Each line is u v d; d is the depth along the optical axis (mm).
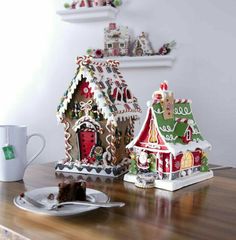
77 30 1503
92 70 803
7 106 1765
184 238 465
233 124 1213
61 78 1578
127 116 833
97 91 786
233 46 1187
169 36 1290
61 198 567
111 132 789
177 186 682
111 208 572
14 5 1669
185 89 1283
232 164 1227
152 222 517
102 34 1440
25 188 674
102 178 764
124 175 771
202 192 669
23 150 728
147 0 1315
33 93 1669
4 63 1746
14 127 717
